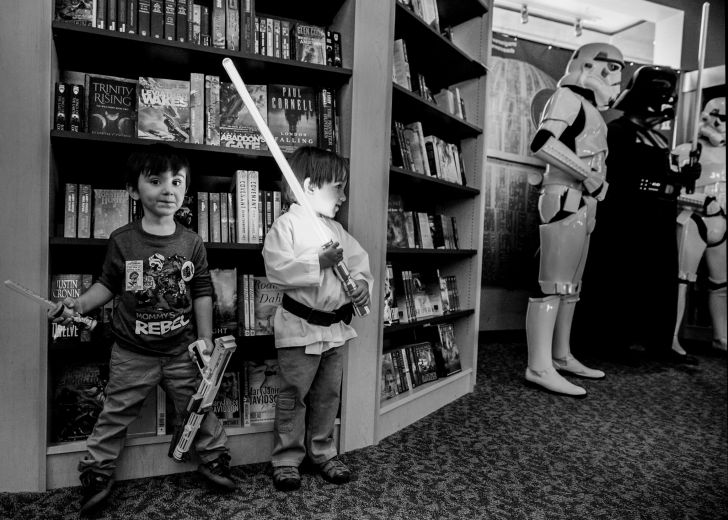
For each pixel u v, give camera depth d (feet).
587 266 13.21
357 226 6.74
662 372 12.12
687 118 15.19
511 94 14.66
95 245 5.79
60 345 5.71
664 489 6.19
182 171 5.24
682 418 8.87
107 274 5.23
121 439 5.38
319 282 5.41
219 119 6.36
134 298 5.17
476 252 9.85
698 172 12.37
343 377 6.72
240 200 6.37
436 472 6.34
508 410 8.90
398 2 7.18
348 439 6.86
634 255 12.69
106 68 6.45
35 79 5.29
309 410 6.31
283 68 6.44
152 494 5.48
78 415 5.82
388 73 6.91
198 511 5.17
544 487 6.10
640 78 11.87
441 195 10.14
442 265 10.34
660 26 15.56
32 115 5.30
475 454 6.97
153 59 6.20
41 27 5.28
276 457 5.90
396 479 6.10
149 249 5.25
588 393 10.14
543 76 15.03
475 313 9.93
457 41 10.23
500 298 14.90
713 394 10.38
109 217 5.94
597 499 5.86
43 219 5.36
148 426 5.98
